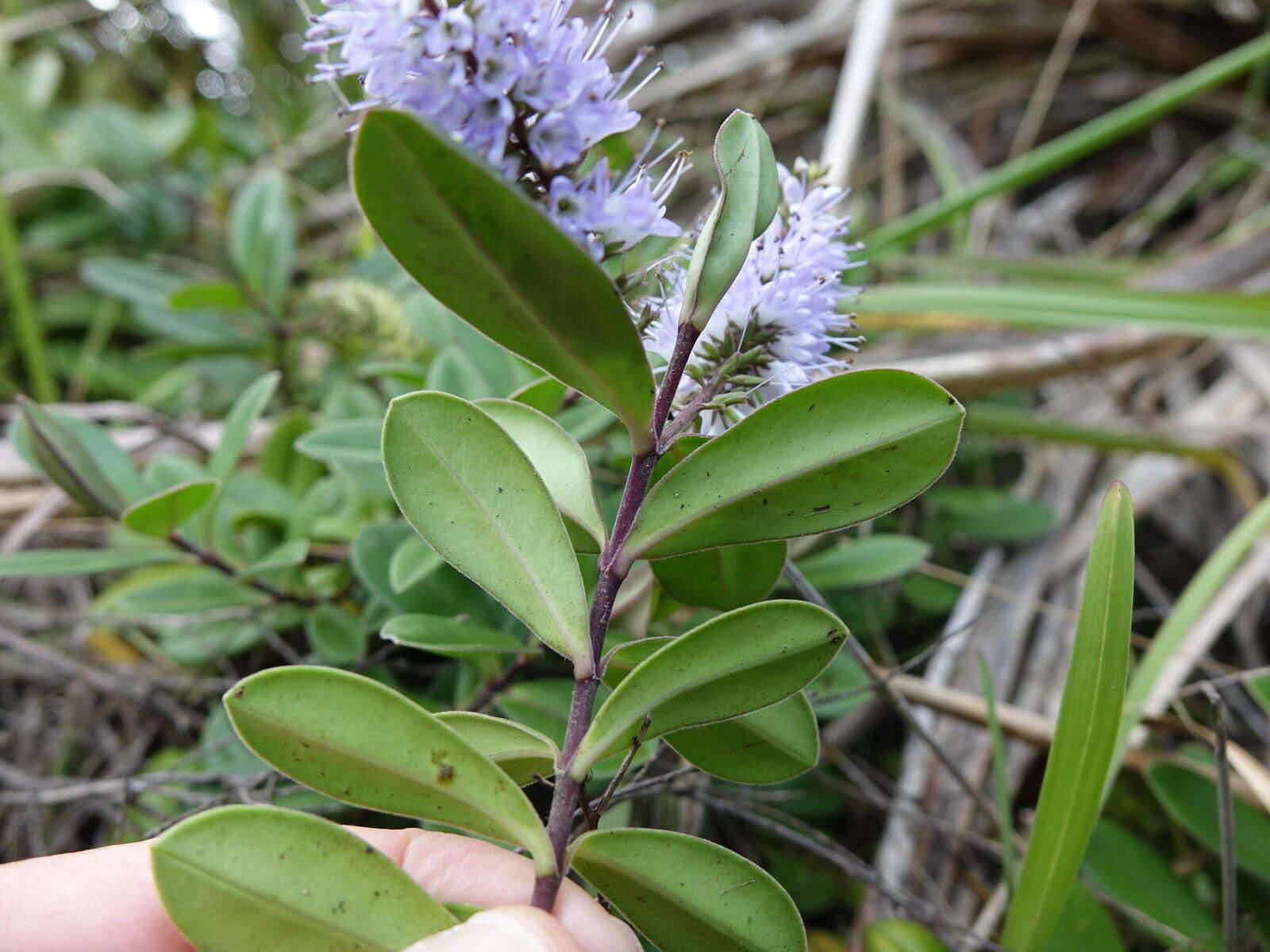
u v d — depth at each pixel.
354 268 0.33
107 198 0.47
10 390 0.43
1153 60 0.52
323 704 0.12
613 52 0.60
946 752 0.26
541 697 0.20
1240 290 0.34
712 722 0.13
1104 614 0.16
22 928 0.16
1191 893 0.22
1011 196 0.52
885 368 0.13
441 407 0.13
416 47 0.11
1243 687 0.29
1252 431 0.34
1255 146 0.47
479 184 0.10
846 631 0.12
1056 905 0.17
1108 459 0.36
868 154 0.56
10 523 0.32
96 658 0.30
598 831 0.13
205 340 0.34
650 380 0.12
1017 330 0.34
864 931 0.23
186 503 0.20
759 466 0.13
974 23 0.55
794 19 0.62
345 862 0.12
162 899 0.11
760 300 0.15
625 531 0.13
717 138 0.13
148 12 0.67
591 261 0.10
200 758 0.23
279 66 0.67
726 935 0.13
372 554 0.21
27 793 0.24
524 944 0.11
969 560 0.33
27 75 0.56
